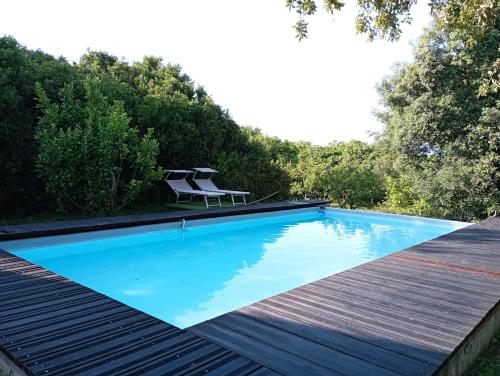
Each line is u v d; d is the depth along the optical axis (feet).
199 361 8.19
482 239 21.88
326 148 65.87
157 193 36.91
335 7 21.47
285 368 8.04
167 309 14.93
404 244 26.43
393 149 45.65
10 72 26.63
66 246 22.15
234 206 34.96
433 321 10.62
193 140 38.06
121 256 22.11
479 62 39.22
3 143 26.40
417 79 42.24
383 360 8.50
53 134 26.20
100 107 29.40
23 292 12.20
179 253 23.04
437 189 39.47
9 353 8.33
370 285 13.64
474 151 38.63
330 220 35.47
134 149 29.60
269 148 52.01
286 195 45.68
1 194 27.17
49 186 26.76
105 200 28.55
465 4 20.06
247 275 19.22
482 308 11.62
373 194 46.57
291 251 24.14
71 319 10.18
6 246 19.94
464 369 10.05
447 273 15.23
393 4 23.16
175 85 41.04
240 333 9.64
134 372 7.68
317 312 11.11
